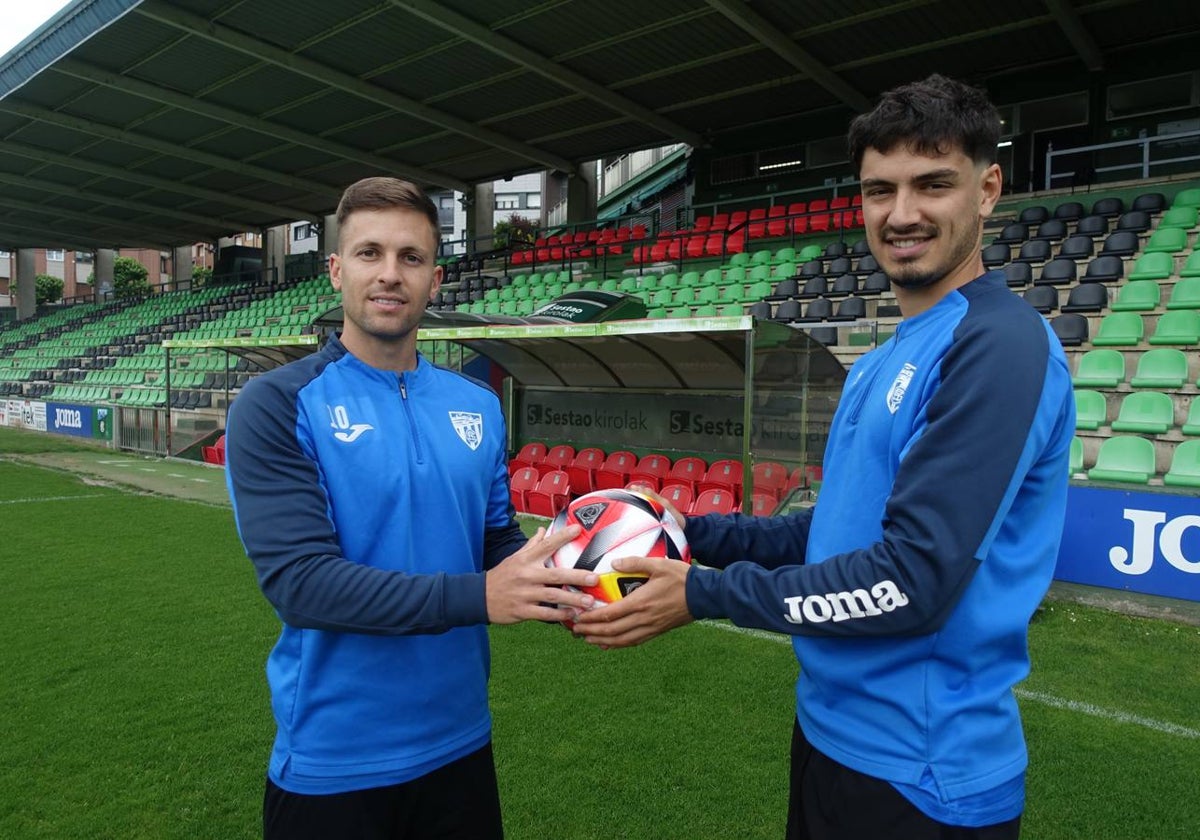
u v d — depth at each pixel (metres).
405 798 1.43
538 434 9.64
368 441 1.42
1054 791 2.66
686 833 2.46
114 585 5.22
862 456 1.26
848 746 1.21
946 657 1.14
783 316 10.10
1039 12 11.34
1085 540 4.73
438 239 1.54
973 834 1.13
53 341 30.14
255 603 4.83
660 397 8.43
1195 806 2.57
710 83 14.54
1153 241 8.78
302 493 1.31
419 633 1.25
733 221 16.31
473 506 1.58
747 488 5.85
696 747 3.00
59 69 14.30
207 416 12.41
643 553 1.46
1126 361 7.27
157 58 14.09
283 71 14.56
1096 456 6.51
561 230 20.83
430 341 9.02
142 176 21.95
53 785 2.74
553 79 13.86
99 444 15.15
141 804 2.63
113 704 3.38
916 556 1.05
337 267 1.51
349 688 1.39
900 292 1.32
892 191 1.24
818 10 11.30
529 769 2.83
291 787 1.39
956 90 1.21
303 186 21.83
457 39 13.05
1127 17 11.59
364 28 12.74
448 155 19.52
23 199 25.66
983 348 1.09
